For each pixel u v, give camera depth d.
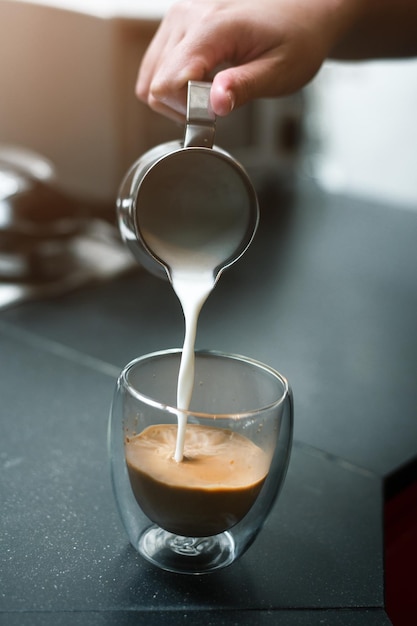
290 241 1.00
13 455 0.52
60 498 0.48
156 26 1.03
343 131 2.14
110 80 1.03
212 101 0.46
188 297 0.45
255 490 0.43
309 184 1.25
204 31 0.51
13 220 0.81
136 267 0.88
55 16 0.98
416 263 0.95
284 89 0.55
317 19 0.56
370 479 0.52
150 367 0.45
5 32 0.96
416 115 2.03
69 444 0.54
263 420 0.42
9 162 0.87
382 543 0.47
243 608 0.41
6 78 0.99
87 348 0.68
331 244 1.00
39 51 0.99
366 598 0.42
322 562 0.45
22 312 0.75
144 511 0.44
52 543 0.44
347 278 0.89
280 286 0.85
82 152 1.06
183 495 0.42
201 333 0.72
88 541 0.45
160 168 0.44
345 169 2.15
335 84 2.10
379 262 0.94
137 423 0.42
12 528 0.45
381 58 0.71
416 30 0.67
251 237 0.46
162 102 0.52
